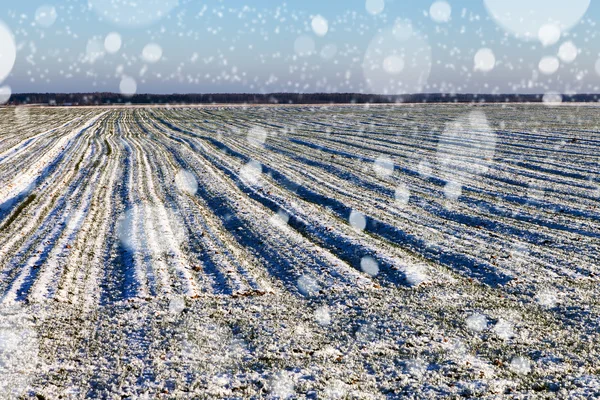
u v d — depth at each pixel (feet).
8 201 76.74
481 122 192.03
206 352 31.27
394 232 61.00
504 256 51.55
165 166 109.29
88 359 30.48
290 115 262.06
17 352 30.76
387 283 45.27
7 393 26.11
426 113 258.98
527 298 40.70
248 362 29.96
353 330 34.99
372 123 203.72
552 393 25.73
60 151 133.08
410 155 118.52
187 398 25.95
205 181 92.63
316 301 40.96
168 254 52.75
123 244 56.39
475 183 87.92
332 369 29.12
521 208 70.59
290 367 29.30
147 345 32.27
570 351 31.01
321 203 77.46
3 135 169.58
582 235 58.18
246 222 65.77
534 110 266.36
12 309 37.93
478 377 27.89
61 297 41.47
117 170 104.27
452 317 36.83
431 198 77.97
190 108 350.84
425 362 29.89
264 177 97.35
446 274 47.37
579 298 40.01
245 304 40.06
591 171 93.20
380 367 29.50
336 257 52.90
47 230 60.95
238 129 191.01
